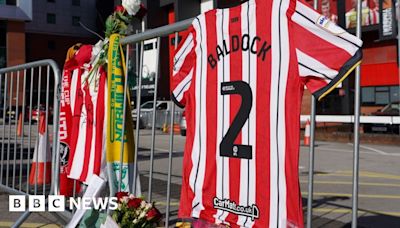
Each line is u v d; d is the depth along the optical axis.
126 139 3.70
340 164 10.31
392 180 8.20
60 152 4.40
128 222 3.06
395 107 19.83
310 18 2.26
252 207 2.53
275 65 2.41
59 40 57.72
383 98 23.30
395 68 22.55
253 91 2.53
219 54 2.75
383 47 23.09
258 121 2.50
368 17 21.83
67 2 58.12
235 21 2.65
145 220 3.09
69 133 4.34
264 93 2.47
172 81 3.11
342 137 17.25
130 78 3.79
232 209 2.65
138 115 3.70
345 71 2.14
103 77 3.83
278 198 2.39
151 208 3.16
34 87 5.44
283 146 2.37
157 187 6.92
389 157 11.94
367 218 5.23
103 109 3.80
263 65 2.47
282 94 2.38
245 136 2.57
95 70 3.92
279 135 2.38
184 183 3.01
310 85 2.29
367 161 11.07
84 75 4.11
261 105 2.48
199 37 2.90
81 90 4.12
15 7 44.19
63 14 57.94
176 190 6.67
